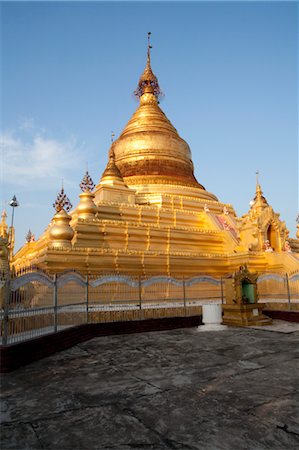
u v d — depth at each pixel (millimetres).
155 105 39312
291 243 32281
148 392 6770
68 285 16766
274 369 8398
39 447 4598
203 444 4590
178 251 25281
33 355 9688
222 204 33094
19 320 11039
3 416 5664
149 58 41875
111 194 28062
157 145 35156
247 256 23953
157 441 4707
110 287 19859
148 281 17078
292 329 14891
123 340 13188
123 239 24031
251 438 4738
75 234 22547
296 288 20625
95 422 5367
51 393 6812
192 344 11938
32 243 31578
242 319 16219
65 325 13523
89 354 10617
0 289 11242
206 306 17125
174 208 30391
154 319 15930
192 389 6914
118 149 36469
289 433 4871
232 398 6344
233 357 9781
